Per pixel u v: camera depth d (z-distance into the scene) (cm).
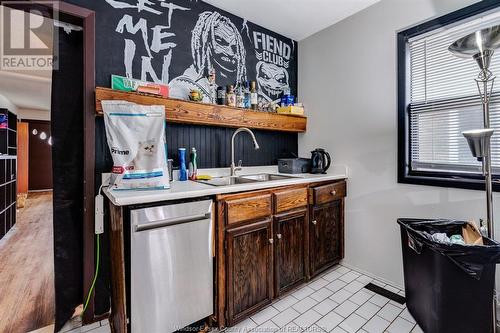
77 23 159
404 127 194
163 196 126
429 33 184
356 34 225
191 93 188
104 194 156
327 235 215
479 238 136
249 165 242
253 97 229
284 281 180
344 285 200
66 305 158
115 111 136
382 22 206
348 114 231
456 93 174
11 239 317
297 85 282
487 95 144
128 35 171
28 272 225
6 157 341
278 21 239
